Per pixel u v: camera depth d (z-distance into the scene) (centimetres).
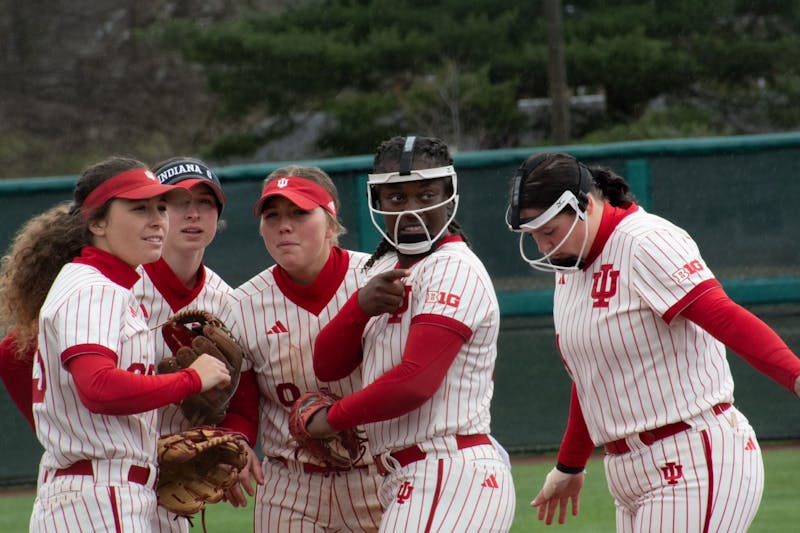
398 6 7231
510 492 1052
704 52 7006
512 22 7131
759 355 964
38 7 9200
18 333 1112
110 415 1019
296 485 1209
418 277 1039
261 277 1221
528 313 2439
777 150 2381
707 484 1009
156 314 1238
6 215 2353
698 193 2398
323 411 1067
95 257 1053
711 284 1000
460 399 1033
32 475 2417
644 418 1035
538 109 7325
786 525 1834
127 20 9312
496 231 2419
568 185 1027
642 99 7275
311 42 6912
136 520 1040
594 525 1902
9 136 8712
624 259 1033
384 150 1043
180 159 1241
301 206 1135
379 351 1058
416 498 1020
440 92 6750
